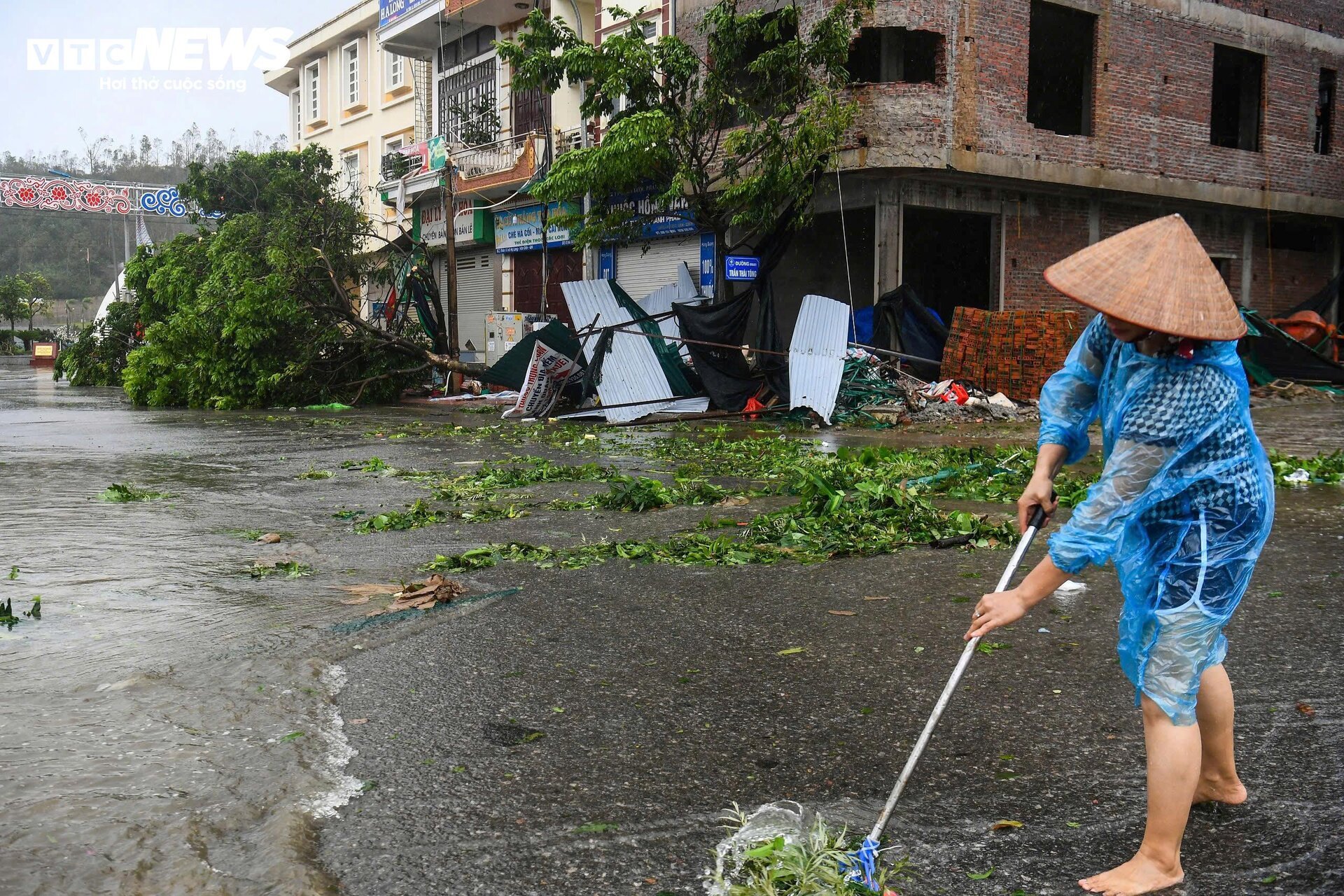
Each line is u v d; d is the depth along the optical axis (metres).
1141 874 2.32
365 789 2.86
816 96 15.56
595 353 15.39
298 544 6.45
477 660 4.00
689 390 15.59
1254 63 21.41
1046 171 17.94
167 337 20.16
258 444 12.78
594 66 16.66
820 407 14.25
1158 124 19.44
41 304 77.81
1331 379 19.03
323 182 21.22
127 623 4.56
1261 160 21.11
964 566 5.43
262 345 19.58
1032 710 3.39
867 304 18.97
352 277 21.05
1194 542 2.29
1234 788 2.70
